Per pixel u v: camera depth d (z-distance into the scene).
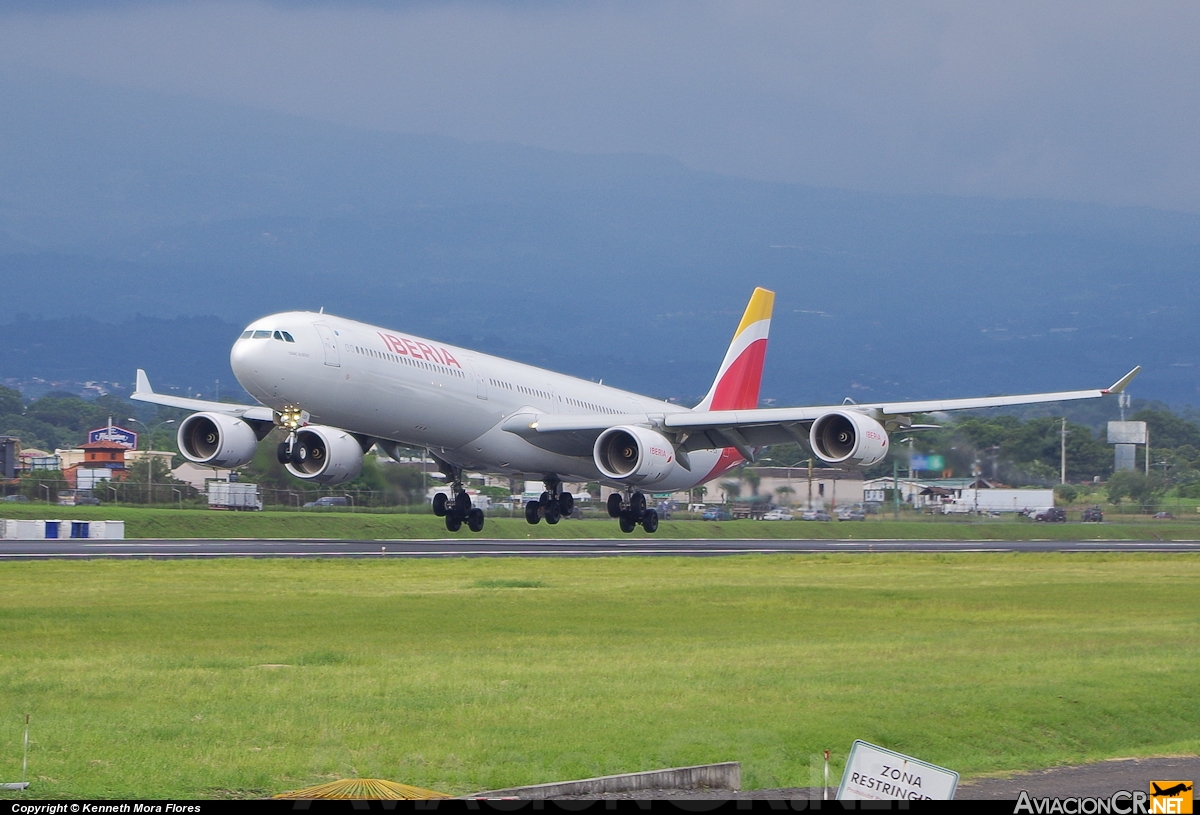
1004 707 79.12
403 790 58.03
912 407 198.62
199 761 60.88
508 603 127.12
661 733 68.75
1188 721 82.50
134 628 103.44
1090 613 136.00
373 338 186.38
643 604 130.38
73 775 57.91
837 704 77.38
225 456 192.50
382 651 95.31
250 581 142.00
